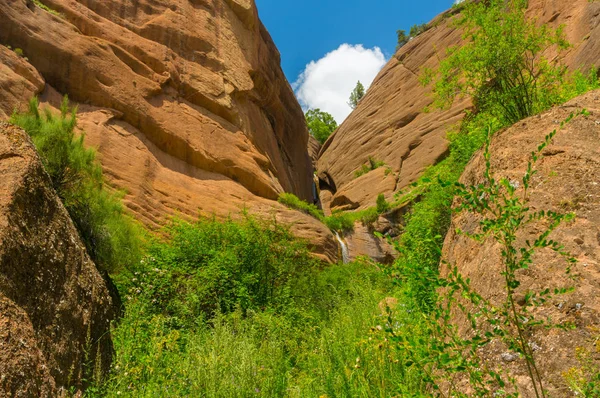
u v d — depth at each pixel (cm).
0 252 360
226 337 491
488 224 207
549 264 298
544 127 438
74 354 427
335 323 551
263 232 1028
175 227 1027
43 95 1650
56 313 421
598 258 295
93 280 521
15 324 338
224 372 409
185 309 657
